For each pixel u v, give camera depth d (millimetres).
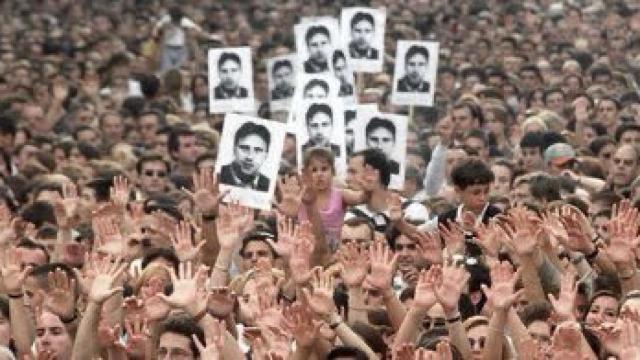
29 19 75375
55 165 41344
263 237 30203
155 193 37156
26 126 47531
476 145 39375
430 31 66938
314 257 30656
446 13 68875
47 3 78000
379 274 26125
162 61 62969
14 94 52625
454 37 65000
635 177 35875
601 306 26078
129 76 55562
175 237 28297
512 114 48094
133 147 45062
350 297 26328
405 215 32844
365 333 25484
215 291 25469
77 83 55781
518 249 27094
